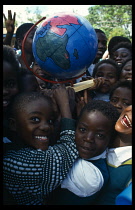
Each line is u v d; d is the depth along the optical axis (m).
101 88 2.72
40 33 1.49
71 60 1.47
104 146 1.42
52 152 1.36
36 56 1.57
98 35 3.64
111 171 1.46
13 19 2.68
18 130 1.40
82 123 1.42
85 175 1.36
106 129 1.40
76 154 1.40
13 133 1.46
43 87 2.24
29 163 1.31
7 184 1.36
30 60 2.78
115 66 2.81
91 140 1.38
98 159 1.48
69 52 1.45
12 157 1.34
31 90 1.65
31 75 1.69
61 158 1.35
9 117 1.43
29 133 1.36
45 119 1.37
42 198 1.39
